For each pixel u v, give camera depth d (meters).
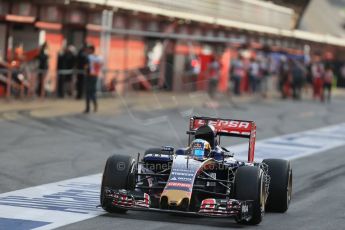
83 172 52.12
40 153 59.38
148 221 36.06
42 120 79.56
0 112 82.75
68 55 100.31
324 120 106.19
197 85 133.00
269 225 36.75
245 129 42.12
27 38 98.75
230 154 41.72
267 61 150.25
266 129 89.69
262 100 133.38
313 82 154.62
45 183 46.94
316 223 37.88
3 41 95.81
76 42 106.94
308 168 60.22
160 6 108.25
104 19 107.56
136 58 120.94
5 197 41.44
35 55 97.88
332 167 61.31
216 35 138.12
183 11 115.00
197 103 113.50
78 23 103.06
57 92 101.06
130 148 66.06
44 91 98.81
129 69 119.06
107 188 36.34
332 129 95.06
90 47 88.88
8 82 91.44
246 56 147.12
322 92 145.38
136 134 75.69
